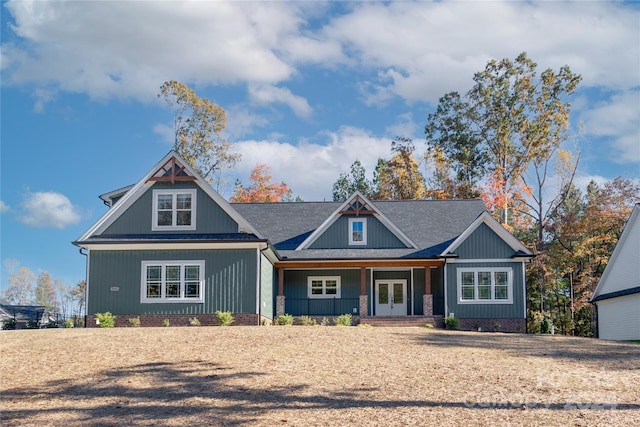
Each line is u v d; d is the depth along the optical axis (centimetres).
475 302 3303
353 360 1852
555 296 5241
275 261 3388
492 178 5659
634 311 3197
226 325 2867
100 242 2975
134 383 1619
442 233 3588
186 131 6166
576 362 1834
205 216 3047
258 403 1420
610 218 4575
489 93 6034
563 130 5844
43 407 1445
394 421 1268
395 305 3547
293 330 2438
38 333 2388
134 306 2962
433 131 6294
